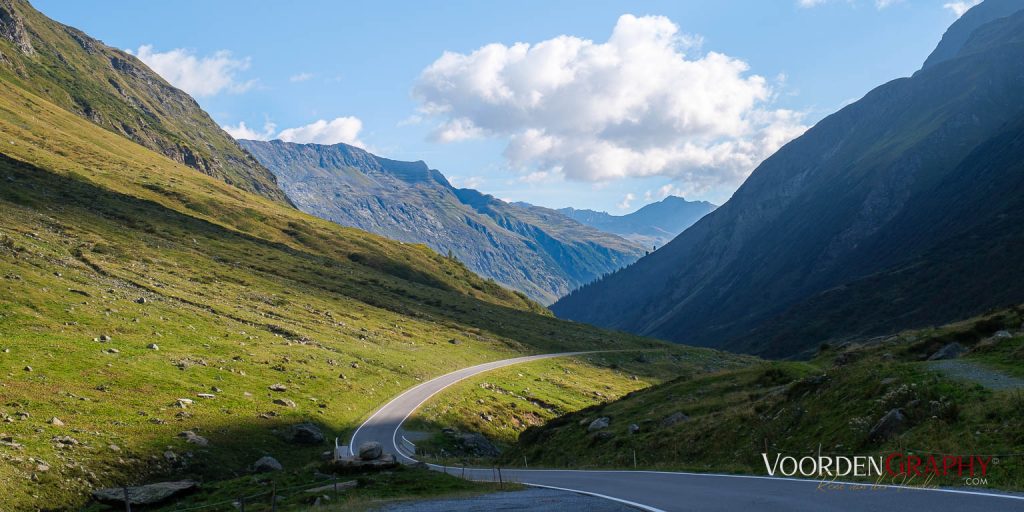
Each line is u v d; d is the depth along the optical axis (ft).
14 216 444.14
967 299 654.94
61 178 627.46
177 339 288.30
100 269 377.50
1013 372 92.84
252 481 127.03
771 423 122.01
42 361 213.25
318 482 119.24
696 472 106.32
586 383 442.50
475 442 274.98
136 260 438.40
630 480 100.07
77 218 506.89
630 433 169.89
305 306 455.63
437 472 127.75
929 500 54.13
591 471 134.51
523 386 396.57
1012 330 146.20
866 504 55.21
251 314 384.47
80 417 179.22
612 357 549.54
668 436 153.48
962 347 142.20
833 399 112.47
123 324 281.95
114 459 159.22
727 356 646.74
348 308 493.36
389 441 243.60
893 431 86.17
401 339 440.86
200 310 356.59
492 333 561.02
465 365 431.02
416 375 368.89
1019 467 61.67
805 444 103.50
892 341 190.19
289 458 201.26
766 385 187.83
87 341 246.88
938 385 91.91
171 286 394.32
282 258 613.11
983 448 69.46
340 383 302.86
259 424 218.38
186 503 116.88
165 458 170.81
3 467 134.51
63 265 355.36
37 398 182.60
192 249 535.19
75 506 133.59
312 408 256.73
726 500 65.16
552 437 205.67
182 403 212.23
